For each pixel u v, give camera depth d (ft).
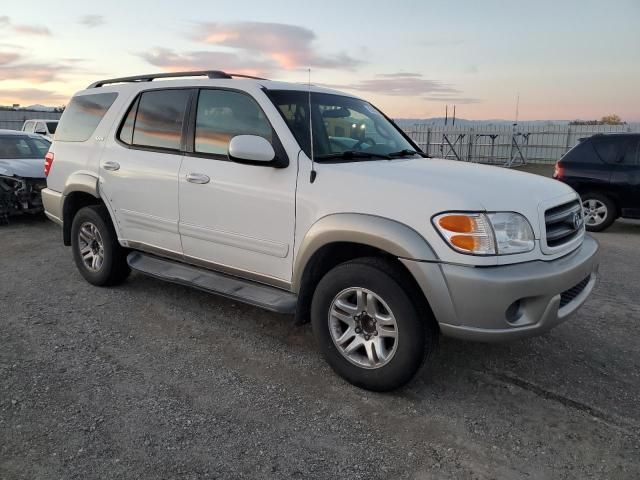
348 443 9.27
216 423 9.78
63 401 10.42
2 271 19.57
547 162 76.02
